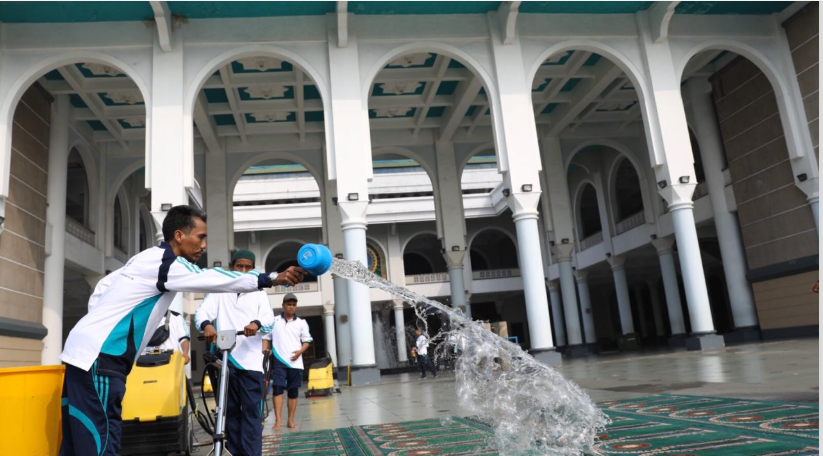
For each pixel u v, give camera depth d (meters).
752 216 16.39
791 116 14.26
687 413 4.37
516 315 33.91
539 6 13.34
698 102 17.91
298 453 4.04
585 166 24.20
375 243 28.81
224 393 2.72
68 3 11.65
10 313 12.10
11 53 11.94
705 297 13.20
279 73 14.77
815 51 13.73
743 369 7.76
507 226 30.33
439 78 15.27
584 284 26.12
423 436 4.32
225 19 12.64
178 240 2.39
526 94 13.05
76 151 18.19
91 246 16.61
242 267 3.84
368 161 12.44
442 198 18.39
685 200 13.25
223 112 16.12
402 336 27.67
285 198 27.25
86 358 2.12
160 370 4.05
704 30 14.16
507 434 3.32
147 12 12.15
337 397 10.02
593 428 3.29
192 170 11.91
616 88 16.70
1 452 2.45
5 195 11.39
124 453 3.89
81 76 13.99
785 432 3.31
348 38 12.80
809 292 14.62
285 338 5.81
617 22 13.88
